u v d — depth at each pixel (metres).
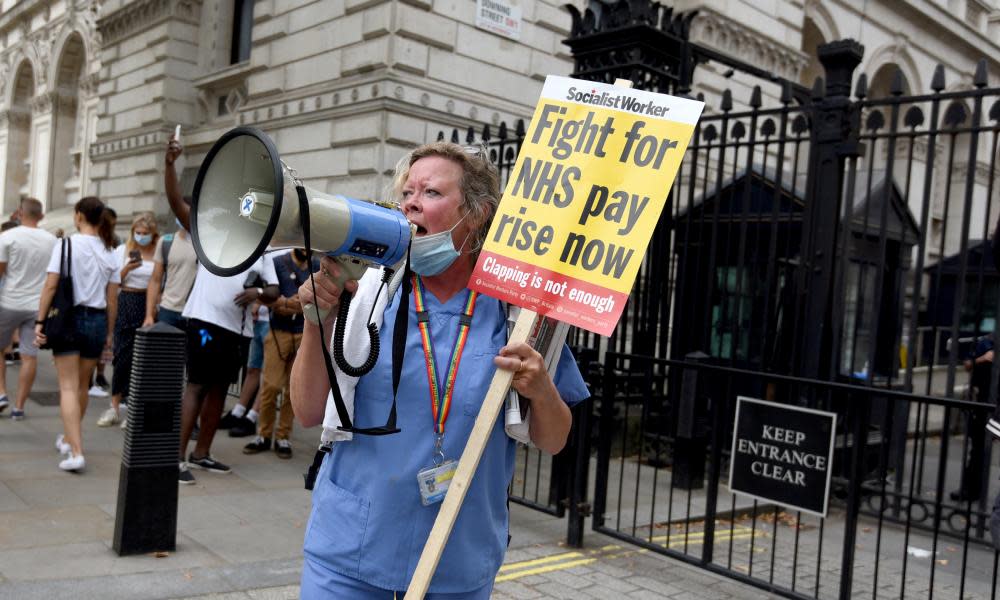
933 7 15.17
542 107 1.95
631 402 7.25
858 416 3.62
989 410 3.28
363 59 8.32
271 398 6.12
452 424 1.74
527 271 1.80
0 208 23.17
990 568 5.01
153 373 3.87
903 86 5.67
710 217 7.41
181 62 12.84
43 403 7.59
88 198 5.37
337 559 1.73
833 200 6.04
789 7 12.34
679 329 6.86
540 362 1.71
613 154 1.83
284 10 9.67
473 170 1.82
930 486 7.50
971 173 5.32
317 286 1.59
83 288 5.27
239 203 1.53
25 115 23.41
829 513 6.14
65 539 3.98
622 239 1.75
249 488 5.22
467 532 1.76
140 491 3.85
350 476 1.76
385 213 1.57
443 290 1.87
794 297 6.69
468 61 8.62
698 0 10.79
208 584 3.57
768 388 6.67
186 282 6.06
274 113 9.71
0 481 4.89
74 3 19.70
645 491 6.09
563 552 4.50
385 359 1.75
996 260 2.85
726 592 4.05
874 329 5.80
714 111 11.05
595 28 6.82
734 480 3.98
